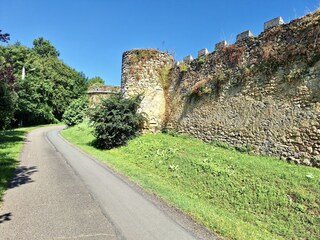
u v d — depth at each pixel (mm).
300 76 10164
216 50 14617
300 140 9719
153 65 18469
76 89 51781
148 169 11359
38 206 6332
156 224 5613
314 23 9969
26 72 40156
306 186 7613
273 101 11031
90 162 12016
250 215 6969
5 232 4957
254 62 12211
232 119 12836
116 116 15828
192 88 15812
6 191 7344
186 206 6770
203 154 11789
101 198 7102
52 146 17062
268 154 10750
